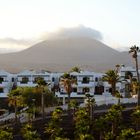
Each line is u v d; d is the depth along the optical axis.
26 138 112.56
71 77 157.12
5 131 109.62
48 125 124.88
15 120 133.75
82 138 106.69
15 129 129.00
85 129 116.19
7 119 141.38
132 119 129.38
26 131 116.81
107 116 120.19
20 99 141.62
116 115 119.56
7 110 162.25
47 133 124.62
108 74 168.50
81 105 149.25
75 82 158.38
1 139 105.88
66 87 156.12
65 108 151.75
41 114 146.25
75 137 118.50
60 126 131.00
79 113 123.12
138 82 161.88
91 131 119.81
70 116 138.25
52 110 152.12
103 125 119.38
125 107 143.25
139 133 103.75
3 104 175.75
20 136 121.75
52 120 122.12
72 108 146.75
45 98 171.50
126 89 195.88
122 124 130.38
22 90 170.75
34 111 142.62
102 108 149.62
